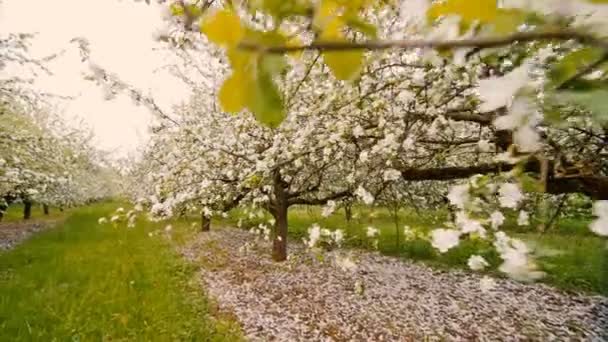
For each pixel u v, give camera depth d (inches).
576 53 20.4
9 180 404.2
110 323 236.4
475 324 245.4
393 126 134.5
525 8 15.1
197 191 207.5
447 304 279.7
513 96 27.6
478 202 53.9
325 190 338.6
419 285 324.2
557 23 15.0
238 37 14.4
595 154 78.3
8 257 433.4
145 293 294.8
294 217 730.2
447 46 15.3
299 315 256.4
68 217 914.7
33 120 737.0
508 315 260.7
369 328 236.8
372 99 134.7
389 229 517.7
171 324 237.1
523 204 67.6
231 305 274.1
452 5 15.8
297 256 204.4
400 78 119.0
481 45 15.2
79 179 972.6
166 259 410.6
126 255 433.7
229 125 253.9
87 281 327.3
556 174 72.8
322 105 145.6
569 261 309.3
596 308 268.1
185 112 357.7
